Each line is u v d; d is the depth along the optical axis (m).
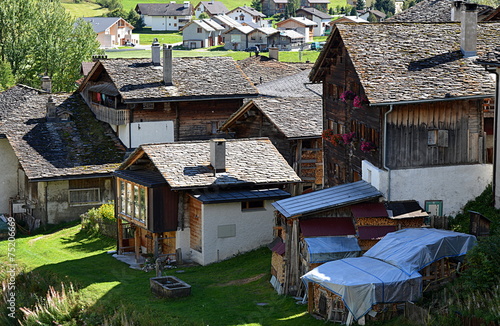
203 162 42.53
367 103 35.50
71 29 92.19
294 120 50.41
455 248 29.25
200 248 41.12
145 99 57.38
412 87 34.44
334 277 27.91
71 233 51.19
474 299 25.91
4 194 59.06
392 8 183.00
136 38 184.38
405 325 26.50
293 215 32.97
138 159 43.97
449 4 53.91
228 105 61.59
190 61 63.06
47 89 71.00
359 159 38.25
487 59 33.38
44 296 38.84
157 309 32.50
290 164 50.19
